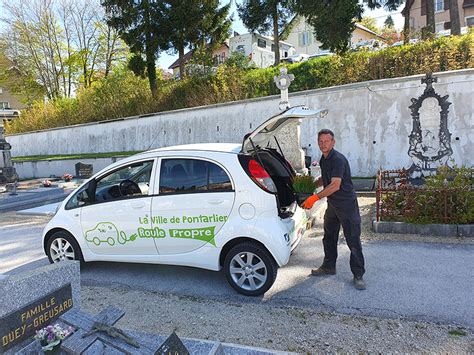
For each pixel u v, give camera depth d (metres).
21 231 7.87
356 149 11.65
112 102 21.33
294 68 14.91
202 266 4.28
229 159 4.18
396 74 12.30
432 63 11.74
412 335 3.22
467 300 3.76
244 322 3.60
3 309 2.61
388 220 6.20
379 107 11.23
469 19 29.22
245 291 4.13
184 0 17.75
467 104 10.12
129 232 4.55
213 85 17.16
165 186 4.42
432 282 4.21
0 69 34.16
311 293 4.13
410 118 10.87
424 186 6.43
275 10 18.91
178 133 16.78
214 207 4.14
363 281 4.18
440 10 30.34
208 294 4.28
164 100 19.06
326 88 11.96
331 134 4.10
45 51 31.91
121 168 4.74
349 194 4.13
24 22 31.00
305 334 3.33
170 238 4.36
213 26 19.94
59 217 5.02
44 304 2.90
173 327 3.58
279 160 4.93
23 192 12.07
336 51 15.53
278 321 3.59
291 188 4.79
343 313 3.67
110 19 18.64
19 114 27.95
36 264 5.62
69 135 21.50
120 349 2.48
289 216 4.29
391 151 11.20
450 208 5.84
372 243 5.65
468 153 10.20
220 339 3.32
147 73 19.97
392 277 4.42
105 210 4.68
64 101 25.52
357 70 13.16
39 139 23.16
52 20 31.45
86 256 4.88
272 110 13.98
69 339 2.60
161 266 5.24
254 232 3.97
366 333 3.29
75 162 17.67
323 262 4.62
